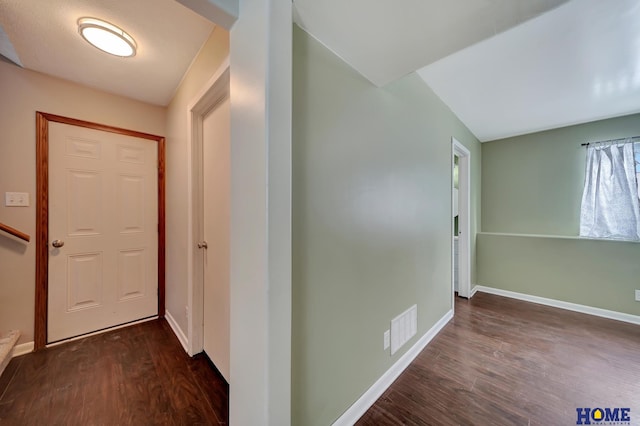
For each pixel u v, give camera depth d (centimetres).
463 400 151
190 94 186
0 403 140
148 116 246
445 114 255
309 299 112
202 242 192
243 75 90
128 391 151
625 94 233
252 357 86
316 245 115
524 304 316
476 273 372
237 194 95
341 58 127
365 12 96
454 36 109
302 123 108
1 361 160
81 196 213
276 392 82
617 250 272
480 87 222
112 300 229
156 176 252
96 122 219
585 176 302
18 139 185
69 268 208
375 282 154
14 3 128
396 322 174
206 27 148
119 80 204
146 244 247
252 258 86
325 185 119
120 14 137
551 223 330
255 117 84
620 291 269
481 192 389
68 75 196
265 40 79
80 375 165
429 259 222
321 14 98
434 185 232
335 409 127
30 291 190
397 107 175
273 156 81
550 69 195
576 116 286
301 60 107
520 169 354
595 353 201
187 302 198
